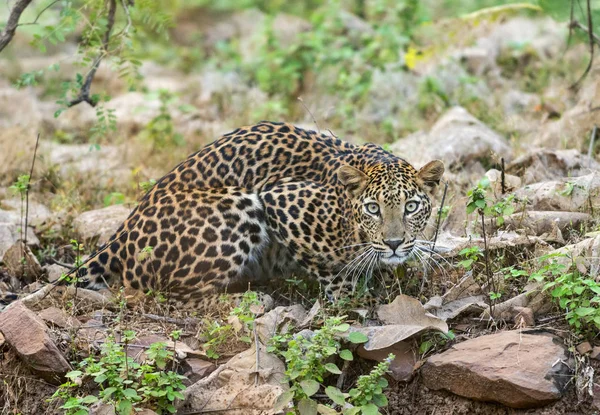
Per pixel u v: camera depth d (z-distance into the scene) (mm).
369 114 17812
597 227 10766
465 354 9000
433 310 9914
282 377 9203
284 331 9688
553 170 13391
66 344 9719
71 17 12672
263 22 24344
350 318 10273
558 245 10938
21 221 12531
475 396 8828
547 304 9781
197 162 11141
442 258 10836
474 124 15477
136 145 16844
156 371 9258
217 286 10688
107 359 8789
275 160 11062
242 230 10664
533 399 8547
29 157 15914
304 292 11023
